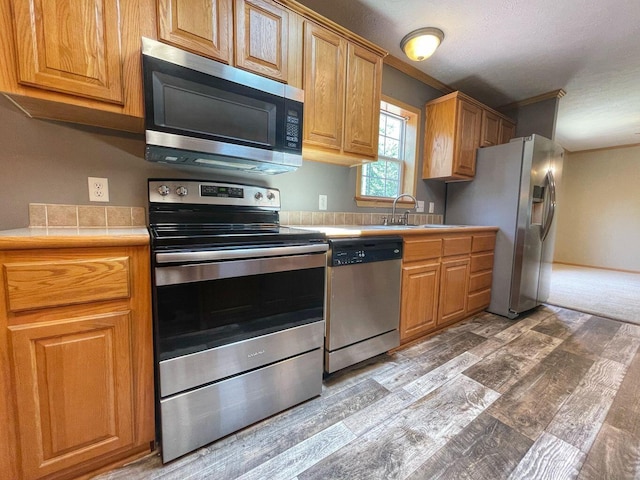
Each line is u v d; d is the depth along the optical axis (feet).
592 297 11.91
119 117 4.17
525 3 6.29
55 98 3.52
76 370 3.26
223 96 4.47
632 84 10.01
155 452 3.91
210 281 3.93
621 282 14.87
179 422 3.80
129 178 4.97
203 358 3.93
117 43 3.79
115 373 3.48
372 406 4.93
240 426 4.32
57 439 3.22
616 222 18.62
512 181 9.10
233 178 6.04
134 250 3.47
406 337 6.98
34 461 3.14
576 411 4.85
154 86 3.91
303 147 5.78
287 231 5.09
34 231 3.68
